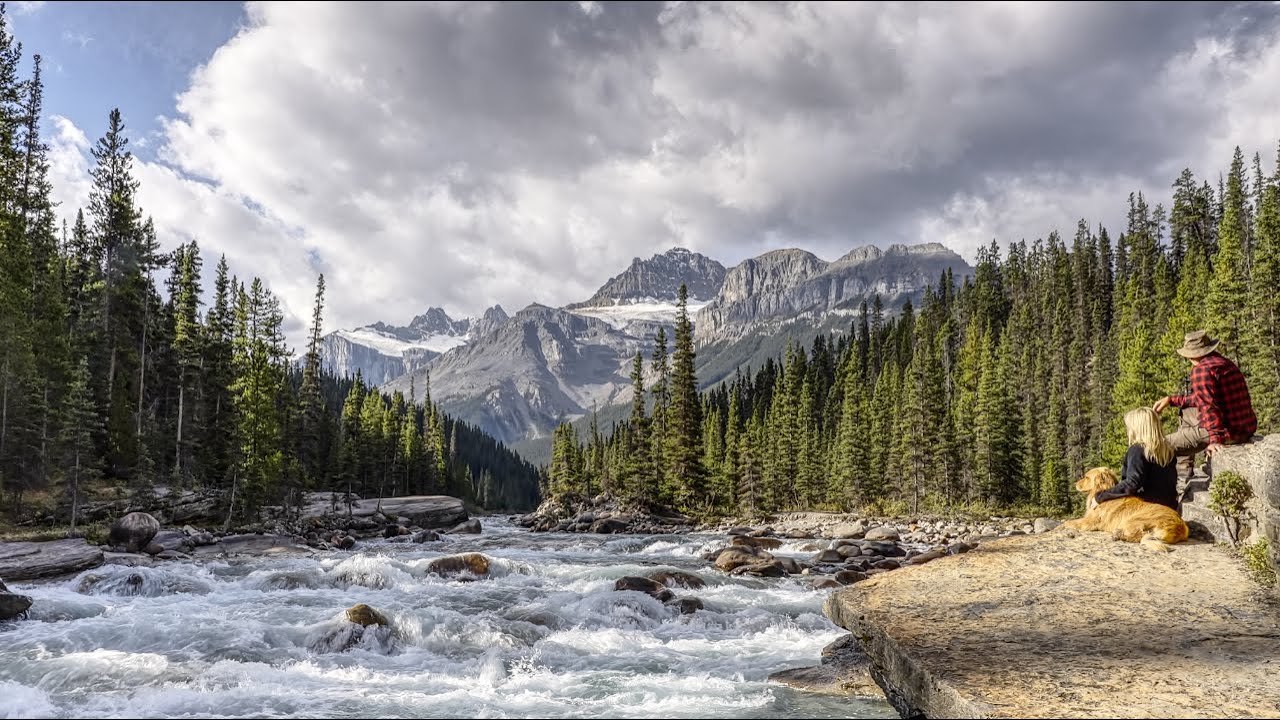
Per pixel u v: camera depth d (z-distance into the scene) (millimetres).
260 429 47344
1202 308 78625
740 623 15570
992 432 80750
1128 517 10672
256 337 74188
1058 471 78438
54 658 12031
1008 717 5332
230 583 22609
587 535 60188
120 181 65000
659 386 97312
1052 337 119688
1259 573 8492
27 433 40281
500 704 9867
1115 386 64125
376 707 9758
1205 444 10875
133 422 56688
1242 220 102312
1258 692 5652
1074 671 6242
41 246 55594
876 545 34031
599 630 14695
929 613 8133
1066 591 8625
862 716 8680
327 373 180750
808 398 118375
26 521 37156
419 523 69688
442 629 14273
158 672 11305
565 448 112938
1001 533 50594
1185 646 6754
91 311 62312
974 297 170750
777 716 8945
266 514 51375
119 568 21875
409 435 122750
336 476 76250
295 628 14758
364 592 20203
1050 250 166875
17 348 41094
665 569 25078
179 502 45625
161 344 70625
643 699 9945
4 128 43219
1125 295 106000
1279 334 55562
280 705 9828
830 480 102562
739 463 91250
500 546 43500
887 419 99062
